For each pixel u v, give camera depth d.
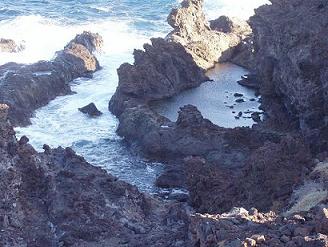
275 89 85.56
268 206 51.25
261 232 35.34
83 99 92.19
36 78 90.44
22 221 52.22
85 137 81.62
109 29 116.31
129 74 90.00
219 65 105.75
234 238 35.06
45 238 50.88
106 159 77.12
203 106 89.75
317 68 73.88
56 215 53.03
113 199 57.09
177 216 57.12
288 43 79.00
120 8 128.38
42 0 131.88
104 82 97.75
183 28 107.12
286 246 33.09
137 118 80.75
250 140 74.69
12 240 49.72
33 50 106.12
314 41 74.88
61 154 63.25
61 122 85.19
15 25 115.12
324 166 53.41
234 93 93.94
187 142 75.88
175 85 94.19
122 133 81.38
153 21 121.38
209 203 59.97
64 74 95.50
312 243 32.66
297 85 76.00
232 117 85.19
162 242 47.41
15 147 57.06
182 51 97.75
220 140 74.94
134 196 59.12
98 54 106.12
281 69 81.56
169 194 68.69
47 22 117.62
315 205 41.97
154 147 76.69
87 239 50.94
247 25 115.44
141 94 90.00
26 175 56.47
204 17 111.25
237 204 56.62
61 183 56.97
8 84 87.12
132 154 78.25
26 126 83.56
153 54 95.12
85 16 123.00
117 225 53.44
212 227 37.16
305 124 73.88
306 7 82.62
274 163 56.44
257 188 55.84
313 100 73.38
